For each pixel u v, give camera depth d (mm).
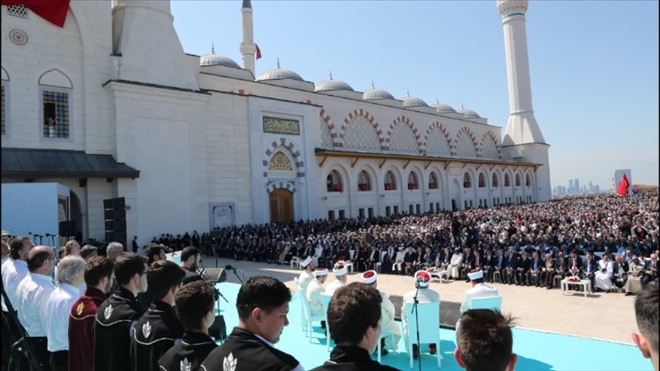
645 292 2229
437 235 25031
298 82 39625
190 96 27484
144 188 25312
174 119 26875
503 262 16469
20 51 22484
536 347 8891
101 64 25031
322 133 39781
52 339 5160
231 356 3076
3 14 22031
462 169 55031
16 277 6625
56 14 23250
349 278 18375
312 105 36438
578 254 15672
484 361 2582
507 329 2723
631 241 18000
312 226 31734
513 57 65312
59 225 17703
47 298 5652
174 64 27578
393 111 46969
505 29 65500
